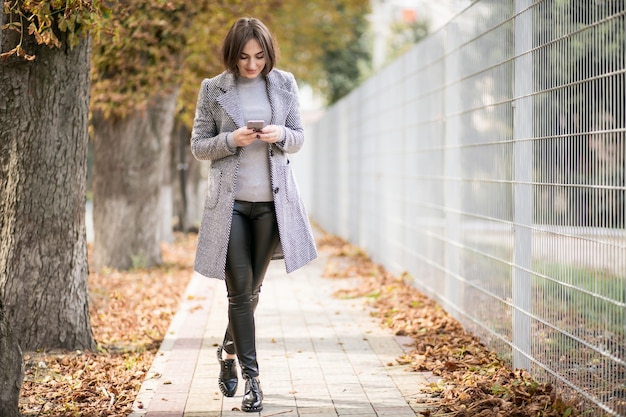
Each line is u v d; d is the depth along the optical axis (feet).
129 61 39.75
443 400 20.29
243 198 19.58
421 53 36.17
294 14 93.56
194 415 19.47
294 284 42.09
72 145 25.70
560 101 19.34
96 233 48.88
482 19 26.18
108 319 32.63
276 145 19.52
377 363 24.53
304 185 103.40
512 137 23.12
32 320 25.41
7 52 24.11
